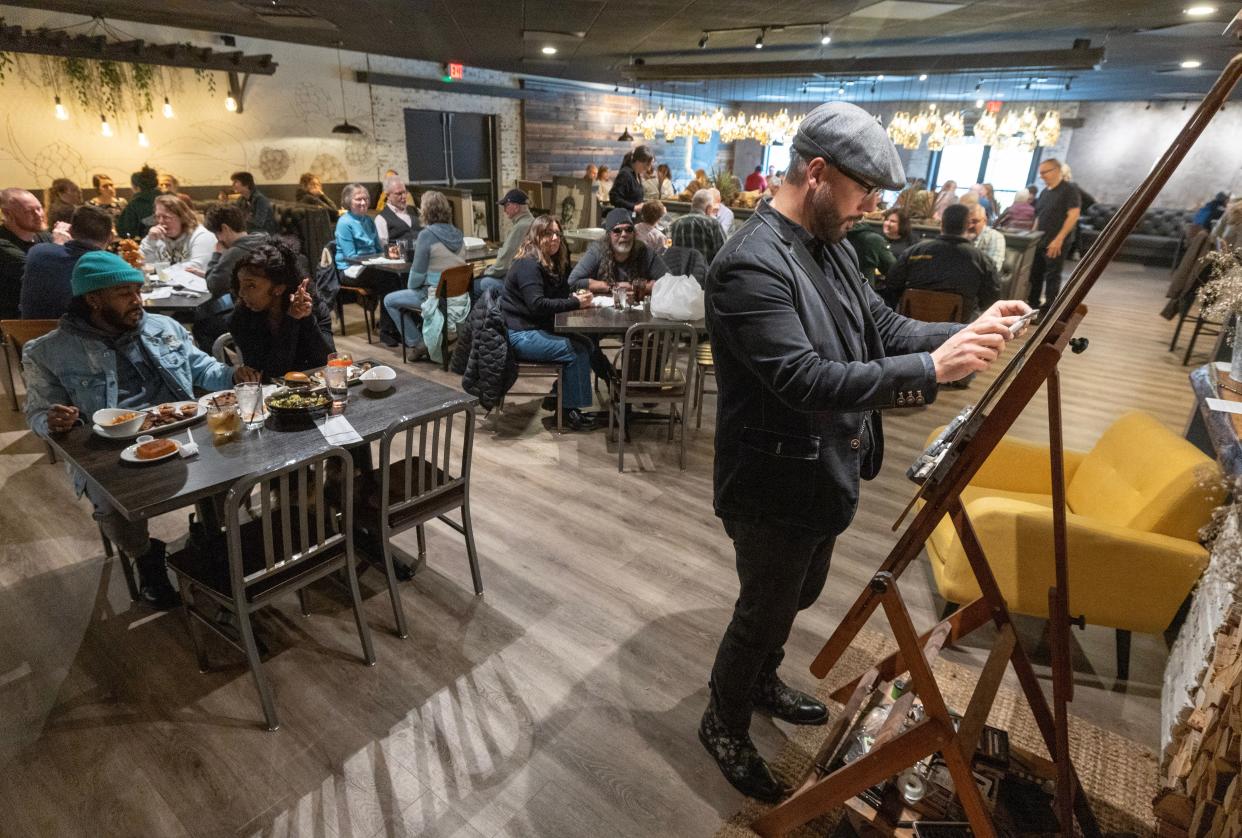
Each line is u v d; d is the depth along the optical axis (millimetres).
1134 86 9219
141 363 2320
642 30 6348
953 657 2221
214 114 7402
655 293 3404
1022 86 9664
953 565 2145
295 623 2303
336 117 8492
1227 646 1496
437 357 4730
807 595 1783
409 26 6348
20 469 3279
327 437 2016
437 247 4668
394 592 2182
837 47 7332
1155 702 2062
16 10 5926
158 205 4719
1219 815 1357
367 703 1982
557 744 1859
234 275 2426
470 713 1955
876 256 4797
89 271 2121
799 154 1297
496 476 3350
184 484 1724
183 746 1827
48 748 1813
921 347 1517
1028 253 6469
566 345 3715
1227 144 10719
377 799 1693
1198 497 1915
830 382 1165
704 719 1809
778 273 1271
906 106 13305
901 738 1248
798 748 1858
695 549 2781
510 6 5266
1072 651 2271
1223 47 5953
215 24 6555
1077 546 1990
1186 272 5449
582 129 11984
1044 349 942
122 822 1623
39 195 6410
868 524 3010
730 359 1392
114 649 2172
